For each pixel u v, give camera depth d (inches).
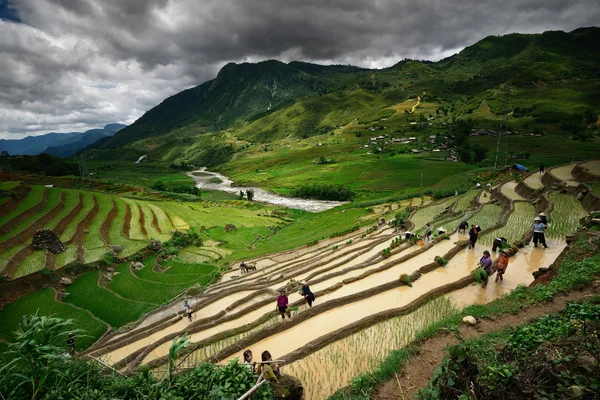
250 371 323.6
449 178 3902.6
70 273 1756.9
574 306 407.8
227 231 3189.0
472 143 6658.5
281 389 353.4
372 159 7012.8
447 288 720.3
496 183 2440.9
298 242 2448.3
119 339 1067.3
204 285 1720.0
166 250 2370.8
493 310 532.1
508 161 4635.8
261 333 644.7
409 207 2267.5
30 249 1851.6
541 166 2228.1
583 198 1381.6
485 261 749.3
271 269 1696.6
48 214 2490.2
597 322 345.4
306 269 1332.4
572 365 267.4
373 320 625.9
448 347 299.0
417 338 493.4
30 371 281.4
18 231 2055.9
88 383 295.7
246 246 2768.2
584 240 695.7
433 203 2241.6
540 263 816.9
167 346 818.8
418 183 4731.8
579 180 1753.2
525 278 745.0
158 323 1137.4
